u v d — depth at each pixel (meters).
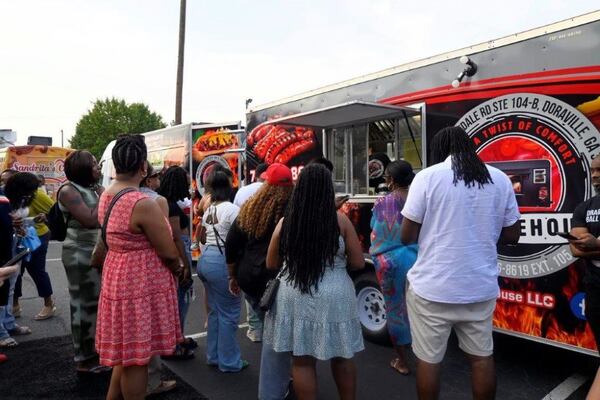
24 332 5.12
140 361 2.70
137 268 2.75
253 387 3.78
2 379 3.95
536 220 3.52
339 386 2.83
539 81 3.50
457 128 2.81
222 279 3.90
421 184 2.73
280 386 3.23
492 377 2.71
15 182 4.87
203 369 4.14
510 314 3.70
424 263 2.75
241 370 4.11
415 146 4.50
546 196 3.47
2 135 19.33
